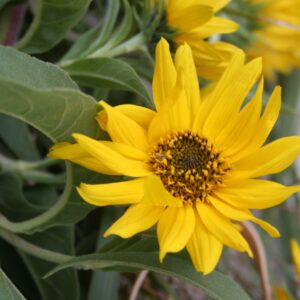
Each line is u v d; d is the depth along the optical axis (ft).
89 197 0.44
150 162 0.48
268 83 0.98
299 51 0.85
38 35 0.61
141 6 0.63
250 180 0.48
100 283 0.64
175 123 0.50
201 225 0.46
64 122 0.44
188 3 0.58
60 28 0.60
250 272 0.97
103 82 0.59
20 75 0.44
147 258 0.48
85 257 0.50
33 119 0.42
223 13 0.78
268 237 0.97
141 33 0.61
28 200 0.70
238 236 0.44
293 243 0.73
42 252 0.54
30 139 0.72
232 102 0.50
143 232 0.51
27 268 0.63
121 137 0.47
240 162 0.49
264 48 0.85
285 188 0.45
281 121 0.99
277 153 0.47
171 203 0.43
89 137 0.46
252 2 0.79
